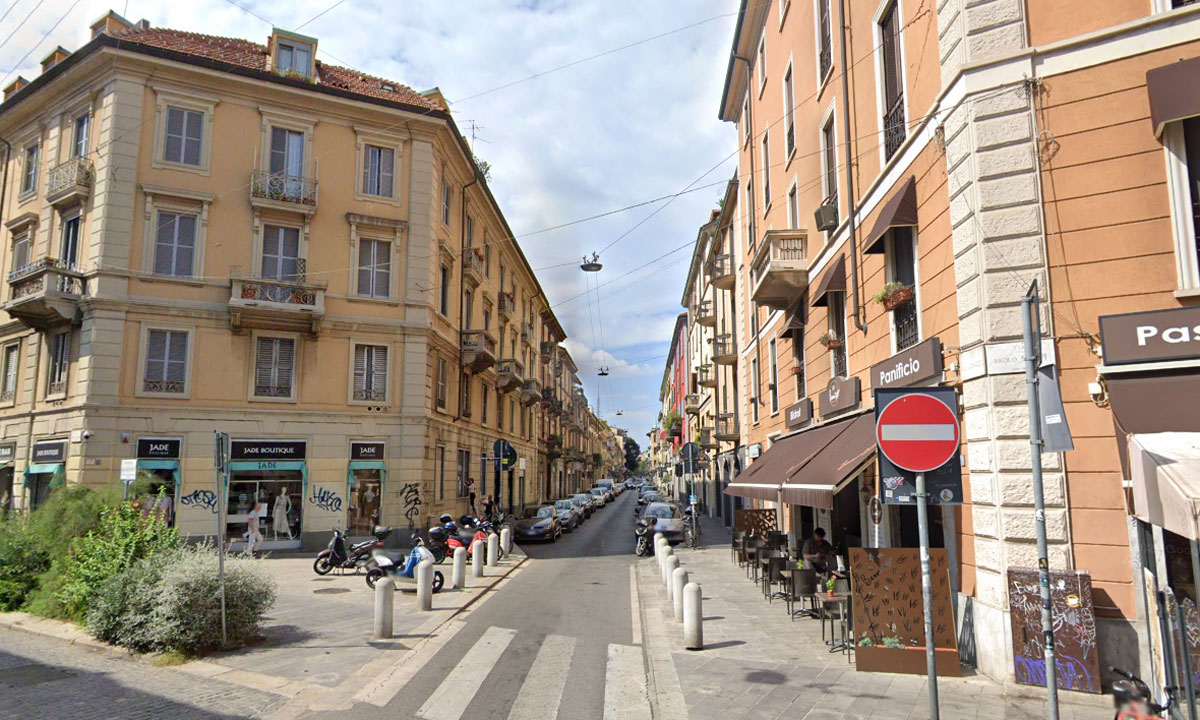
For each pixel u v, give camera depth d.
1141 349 6.59
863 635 7.74
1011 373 7.25
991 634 7.28
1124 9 7.28
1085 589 6.60
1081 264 7.09
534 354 46.03
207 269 20.23
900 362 9.43
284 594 13.38
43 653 8.79
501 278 36.22
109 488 12.17
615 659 8.66
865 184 11.31
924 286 9.04
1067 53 7.43
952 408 5.49
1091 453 6.83
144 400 19.23
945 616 7.59
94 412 18.64
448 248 24.91
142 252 19.70
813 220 14.42
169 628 8.45
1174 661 5.64
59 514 11.82
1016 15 7.68
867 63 11.20
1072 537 6.84
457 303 26.80
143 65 20.09
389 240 22.52
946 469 5.53
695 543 21.47
